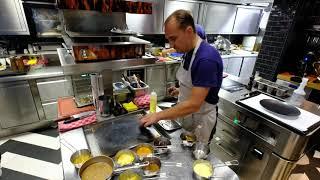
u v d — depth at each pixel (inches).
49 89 101.0
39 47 111.0
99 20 49.7
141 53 48.9
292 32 97.4
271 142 60.9
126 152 41.8
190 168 40.8
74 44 39.6
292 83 96.0
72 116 54.5
